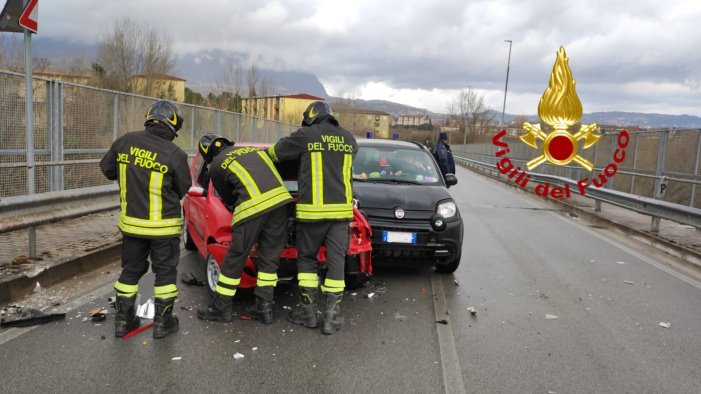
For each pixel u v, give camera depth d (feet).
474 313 16.94
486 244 28.30
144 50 114.62
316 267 15.71
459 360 13.30
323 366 12.69
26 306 16.07
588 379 12.44
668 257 26.94
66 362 12.41
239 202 14.99
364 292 18.92
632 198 34.04
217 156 15.78
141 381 11.60
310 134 15.24
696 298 19.45
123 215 14.02
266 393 11.25
